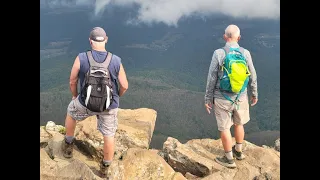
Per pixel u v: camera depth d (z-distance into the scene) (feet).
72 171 12.95
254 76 16.31
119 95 15.31
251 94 16.87
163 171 14.25
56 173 12.91
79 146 18.15
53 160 16.03
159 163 14.48
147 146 20.47
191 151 18.81
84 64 13.94
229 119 16.60
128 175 13.78
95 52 14.15
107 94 14.10
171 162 18.28
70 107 15.56
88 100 14.02
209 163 17.24
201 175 17.29
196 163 17.35
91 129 18.79
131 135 20.52
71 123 16.01
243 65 15.49
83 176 12.64
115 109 15.03
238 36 16.07
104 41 14.37
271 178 15.38
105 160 15.39
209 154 19.20
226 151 16.87
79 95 14.65
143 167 14.19
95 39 14.17
